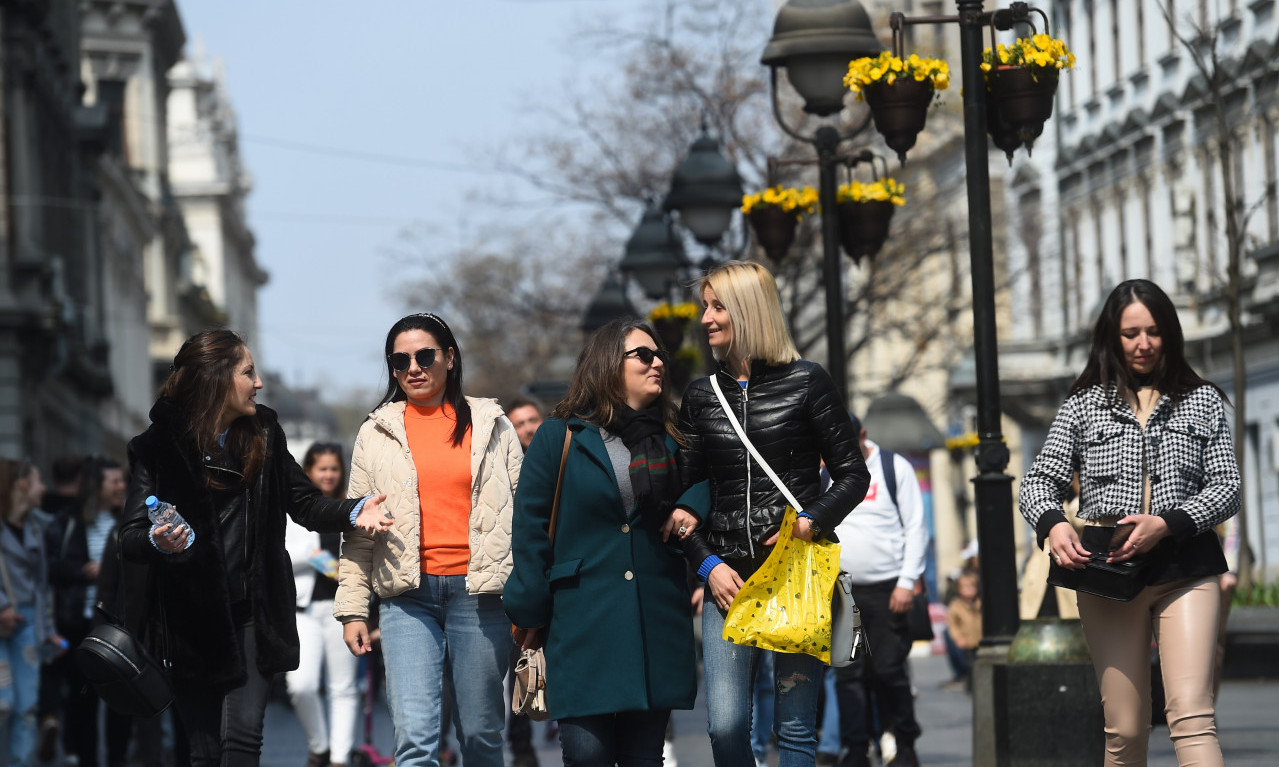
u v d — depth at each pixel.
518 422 35.78
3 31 120.62
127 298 194.00
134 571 20.81
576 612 19.75
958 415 128.38
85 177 156.38
